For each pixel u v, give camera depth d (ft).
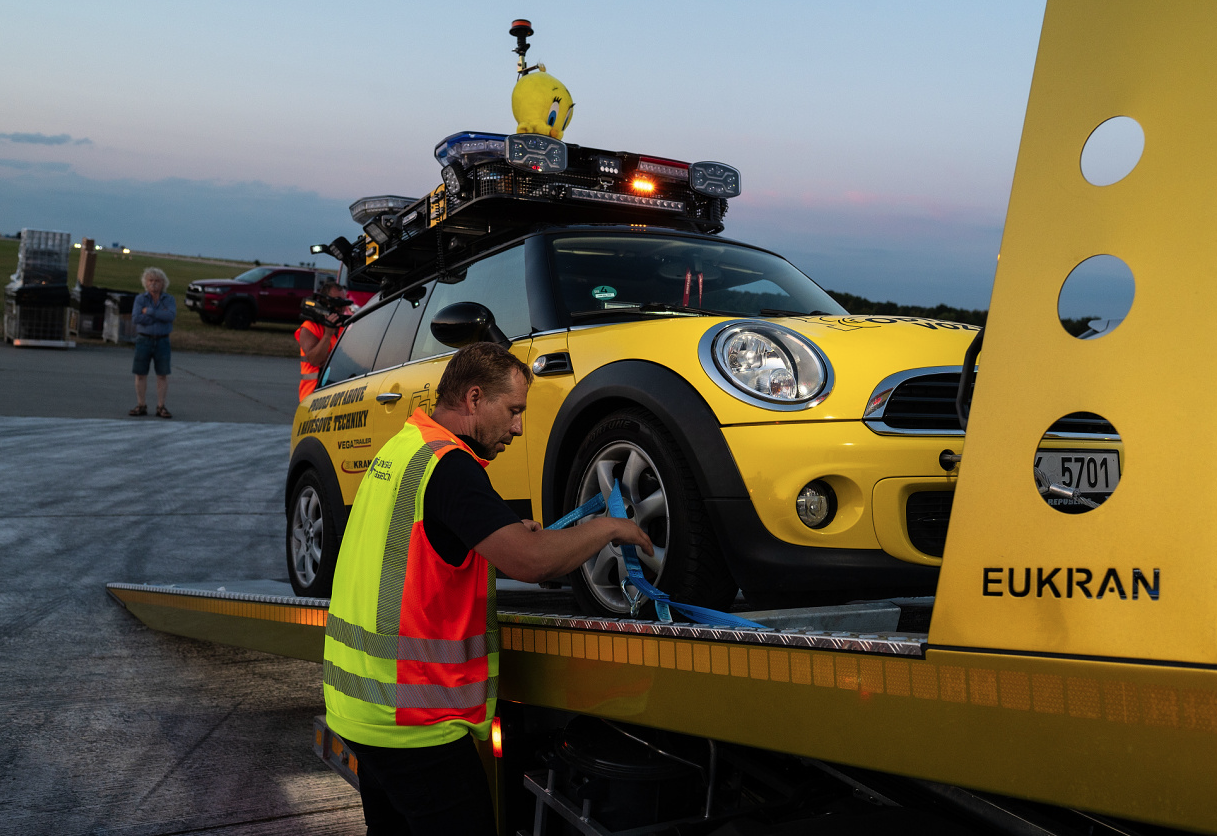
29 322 65.21
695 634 5.76
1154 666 3.63
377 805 7.18
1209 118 3.69
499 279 11.96
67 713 12.25
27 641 15.31
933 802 5.81
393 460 6.55
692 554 8.08
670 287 11.34
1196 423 3.62
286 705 13.01
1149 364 3.76
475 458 6.46
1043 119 4.21
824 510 7.68
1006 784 4.09
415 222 15.11
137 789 10.04
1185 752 3.54
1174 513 3.64
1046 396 4.06
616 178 13.64
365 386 14.79
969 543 4.28
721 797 6.88
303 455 16.28
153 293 42.37
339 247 18.44
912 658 4.47
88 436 36.68
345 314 26.07
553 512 9.71
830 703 4.91
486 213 13.57
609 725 7.22
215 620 13.01
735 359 8.14
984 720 4.19
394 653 6.21
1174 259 3.73
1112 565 3.80
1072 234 4.05
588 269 11.22
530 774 7.34
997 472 4.20
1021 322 4.19
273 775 10.55
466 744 6.46
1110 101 3.98
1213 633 3.50
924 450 7.68
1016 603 4.09
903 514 7.63
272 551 22.95
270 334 88.53
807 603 8.26
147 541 22.98
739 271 11.99
